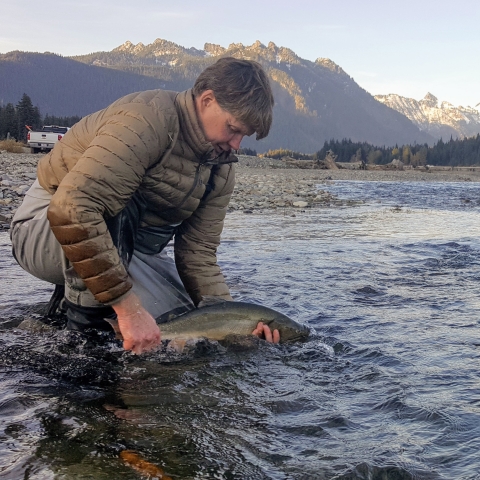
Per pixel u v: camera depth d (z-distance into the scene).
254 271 3.08
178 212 1.83
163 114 1.59
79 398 1.36
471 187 16.70
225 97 1.57
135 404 1.34
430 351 1.76
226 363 1.66
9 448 1.09
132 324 1.56
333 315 2.21
